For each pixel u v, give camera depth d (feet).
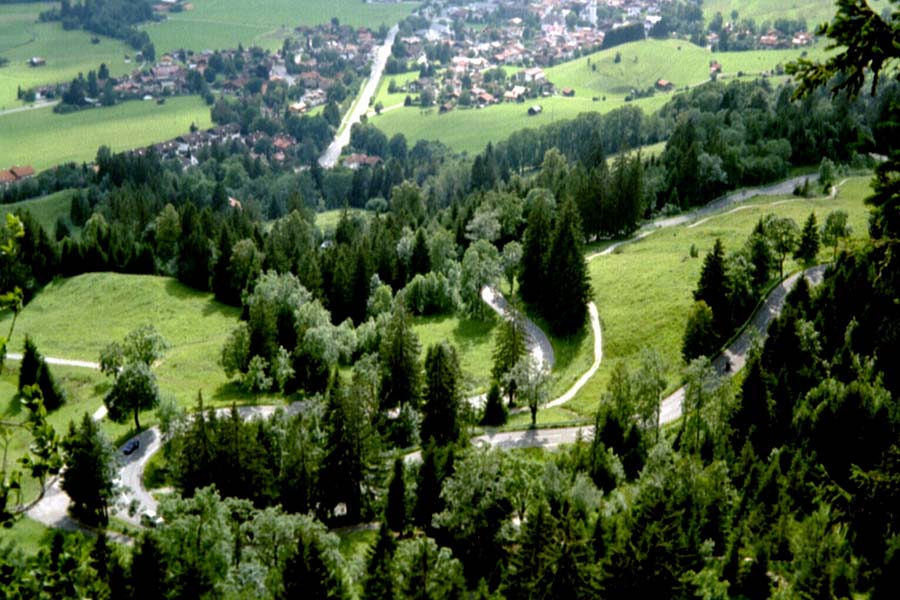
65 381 442.91
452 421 369.30
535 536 206.80
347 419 304.50
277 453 333.62
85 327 533.96
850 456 284.61
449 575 202.39
